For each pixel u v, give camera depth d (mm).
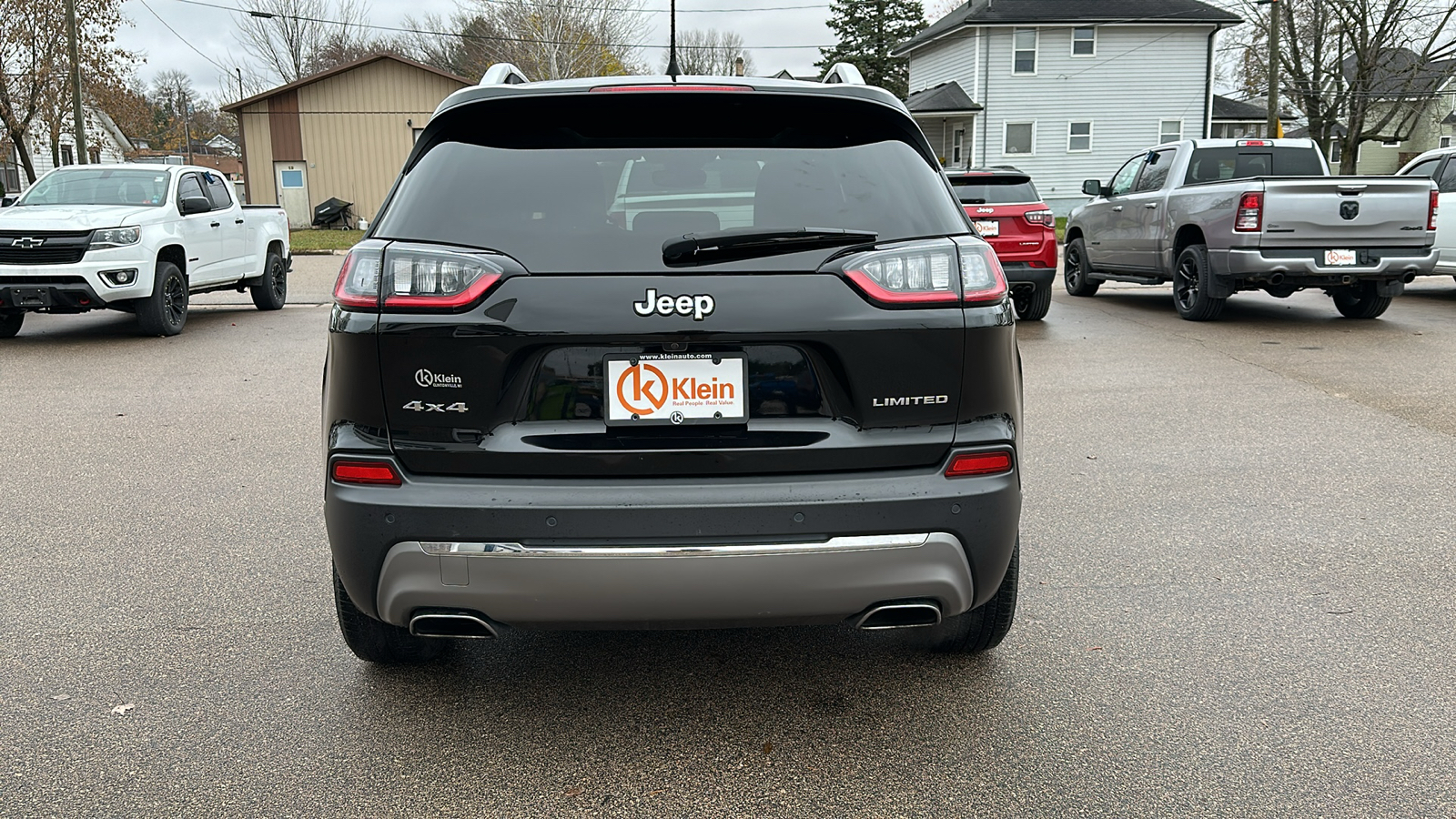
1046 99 37094
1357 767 2646
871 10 55906
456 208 2561
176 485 5305
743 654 3369
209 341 10477
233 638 3469
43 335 10977
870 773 2652
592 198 2570
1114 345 9555
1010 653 3344
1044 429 6410
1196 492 5078
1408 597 3770
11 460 5820
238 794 2551
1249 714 2926
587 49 45938
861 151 2736
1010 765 2680
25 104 28891
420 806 2508
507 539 2438
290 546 4379
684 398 2473
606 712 2982
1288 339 9812
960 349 2529
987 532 2570
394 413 2488
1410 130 38281
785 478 2484
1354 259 9977
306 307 14117
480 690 3117
